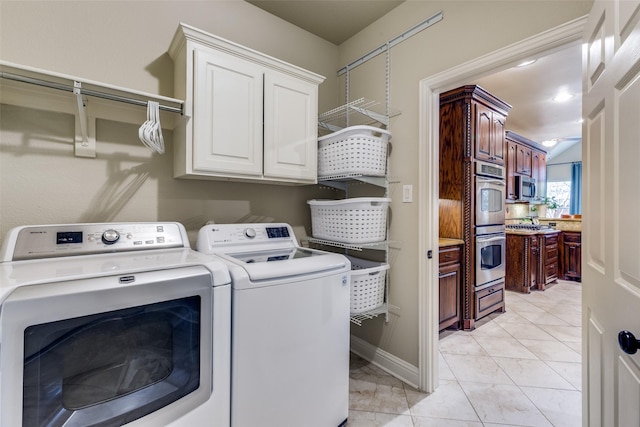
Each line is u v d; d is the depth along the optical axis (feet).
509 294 13.28
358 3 6.69
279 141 5.88
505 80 10.10
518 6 4.80
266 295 3.99
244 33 6.69
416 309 6.33
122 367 3.06
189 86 4.87
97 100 4.75
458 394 6.10
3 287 2.55
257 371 3.94
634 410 2.43
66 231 4.17
